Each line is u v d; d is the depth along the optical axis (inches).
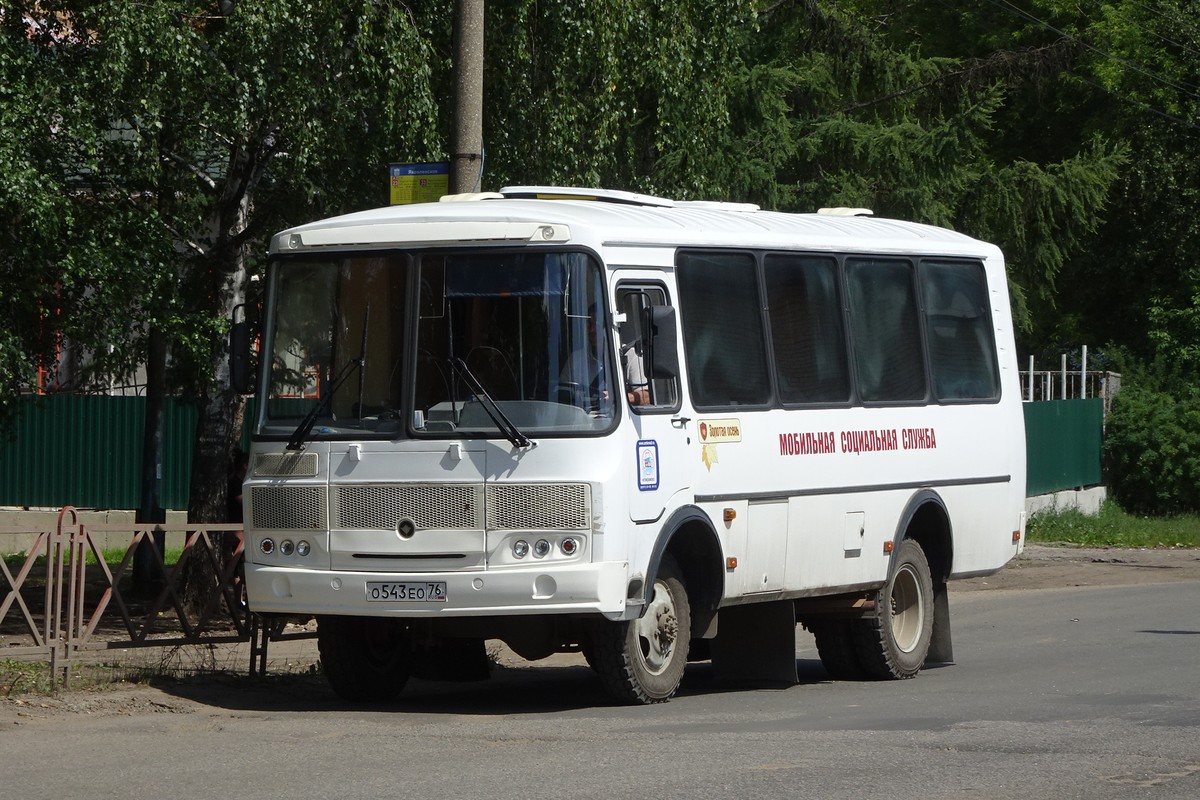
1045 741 585.6
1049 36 2925.7
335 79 952.3
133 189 952.3
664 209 787.4
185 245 1113.4
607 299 681.6
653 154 1305.4
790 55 2187.5
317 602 689.0
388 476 680.4
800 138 2047.2
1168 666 859.4
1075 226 2315.5
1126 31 2844.5
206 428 1123.3
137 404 1800.0
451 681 809.5
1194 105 2773.1
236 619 800.3
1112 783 507.2
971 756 553.9
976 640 1043.9
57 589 741.9
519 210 705.0
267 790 495.8
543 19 1018.1
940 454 902.4
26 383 970.7
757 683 844.6
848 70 2213.3
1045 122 3002.0
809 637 1130.7
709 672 928.3
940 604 916.0
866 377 856.9
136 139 918.4
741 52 1950.1
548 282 679.1
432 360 684.7
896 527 863.1
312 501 692.7
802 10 2172.7
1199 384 2554.1
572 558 661.9
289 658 871.7
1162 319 2655.0
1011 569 1648.6
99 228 914.7
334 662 736.3
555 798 482.0
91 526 751.7
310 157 953.5
